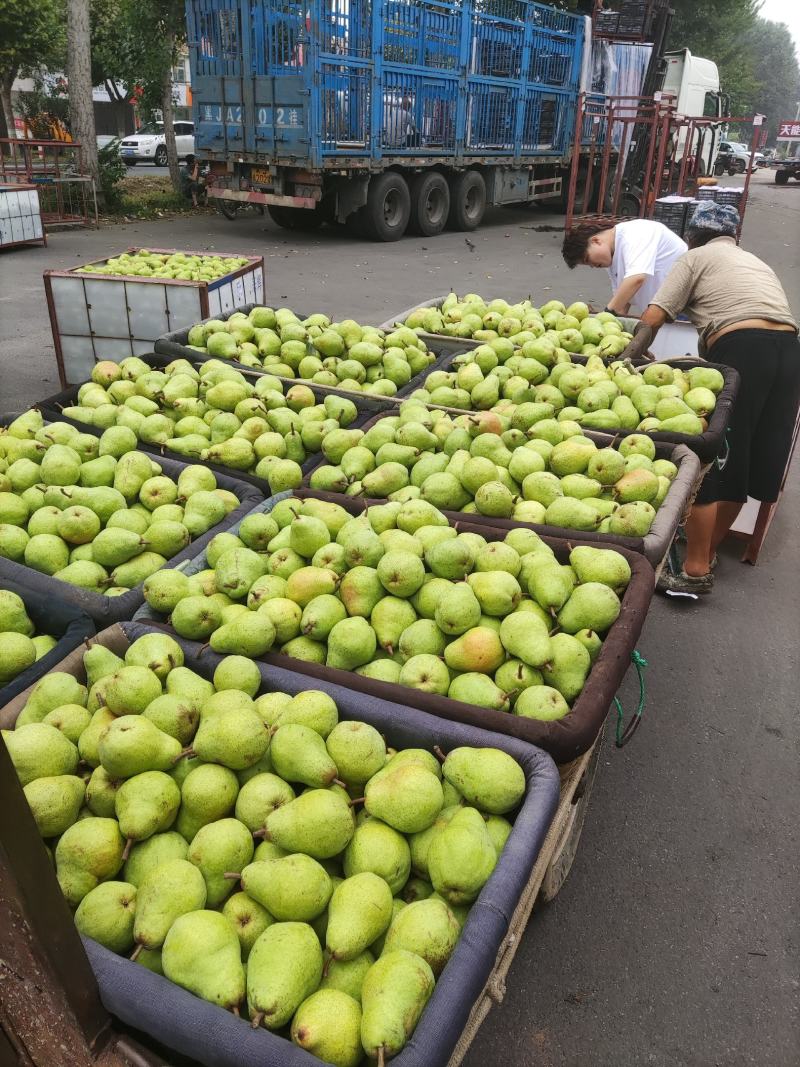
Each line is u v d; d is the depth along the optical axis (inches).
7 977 51.4
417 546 103.4
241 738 75.3
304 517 108.1
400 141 606.5
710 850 126.6
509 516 116.9
